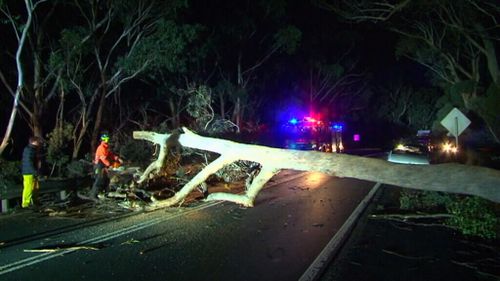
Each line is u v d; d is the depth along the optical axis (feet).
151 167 41.27
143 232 30.12
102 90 70.13
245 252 25.34
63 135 58.65
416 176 21.52
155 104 105.60
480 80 120.06
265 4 105.70
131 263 23.26
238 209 38.83
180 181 46.24
